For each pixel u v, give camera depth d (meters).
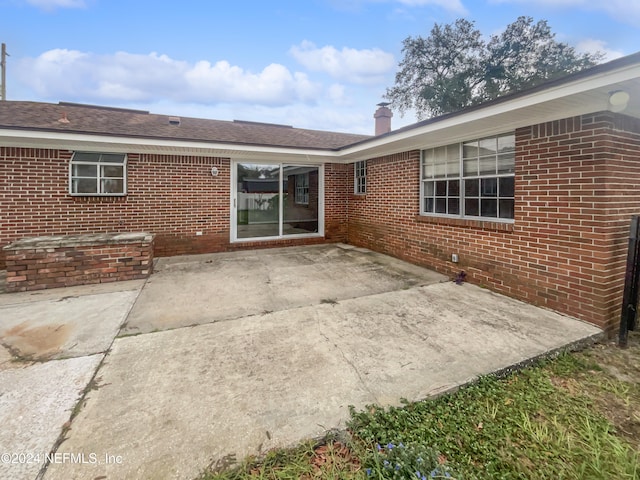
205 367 2.88
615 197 3.79
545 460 1.92
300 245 9.36
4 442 1.95
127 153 7.38
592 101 3.63
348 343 3.35
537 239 4.48
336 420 2.20
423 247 6.72
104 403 2.35
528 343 3.35
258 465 1.84
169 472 1.76
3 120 6.75
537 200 4.45
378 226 8.33
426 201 6.80
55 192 6.77
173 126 9.02
